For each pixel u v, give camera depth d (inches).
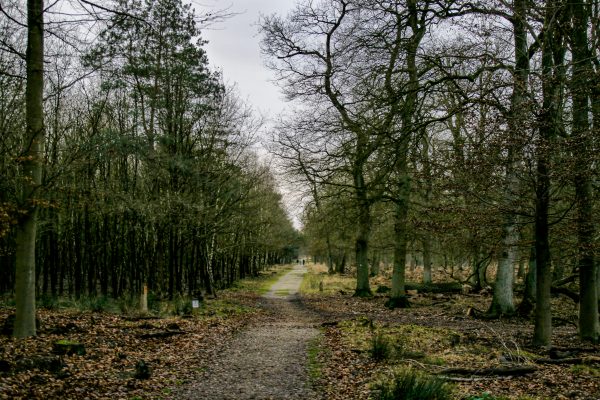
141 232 943.7
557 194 440.5
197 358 408.2
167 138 881.5
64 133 796.6
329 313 830.5
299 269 3307.1
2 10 374.6
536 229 435.2
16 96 577.9
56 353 365.4
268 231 1840.6
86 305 682.8
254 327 632.4
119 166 1037.2
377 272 1868.8
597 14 474.3
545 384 315.0
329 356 424.8
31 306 416.2
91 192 818.8
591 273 481.1
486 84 452.1
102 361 362.0
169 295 923.4
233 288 1448.1
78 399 269.7
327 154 851.4
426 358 396.5
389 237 1288.1
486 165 404.8
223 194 1018.1
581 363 373.1
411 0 557.9
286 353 441.1
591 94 436.5
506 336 525.3
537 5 440.1
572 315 721.6
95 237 1038.4
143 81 890.7
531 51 543.5
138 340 456.4
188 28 882.8
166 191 902.4
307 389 318.3
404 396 267.7
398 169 674.2
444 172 447.8
